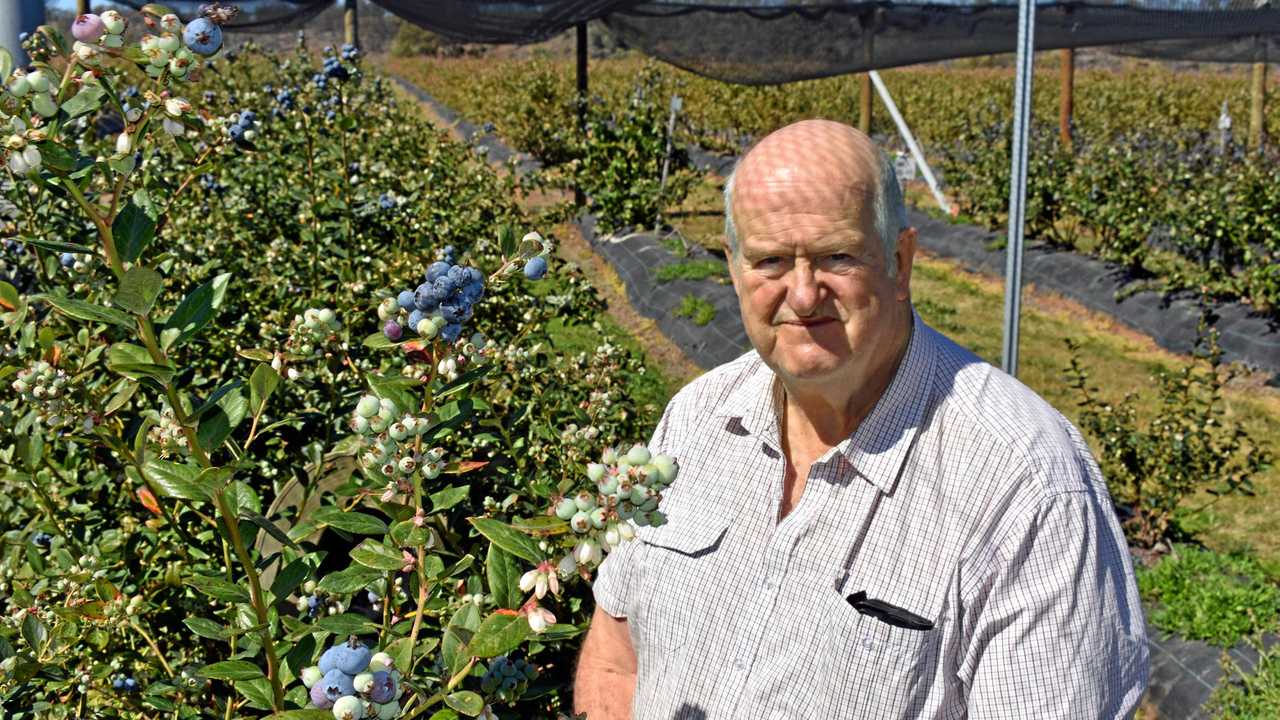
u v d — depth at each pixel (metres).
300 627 1.44
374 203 4.50
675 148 12.13
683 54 7.85
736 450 1.64
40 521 2.68
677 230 10.66
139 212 1.36
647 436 3.80
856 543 1.49
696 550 1.62
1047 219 11.35
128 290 1.27
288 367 2.69
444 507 1.46
